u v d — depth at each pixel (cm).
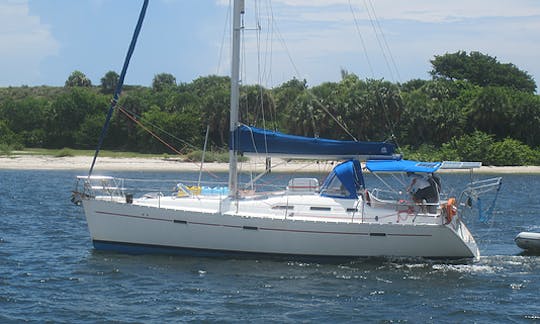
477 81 11275
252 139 2322
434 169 2256
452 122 8156
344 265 2250
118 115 9256
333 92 7475
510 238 2981
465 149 7912
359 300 1895
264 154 2338
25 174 6819
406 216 2277
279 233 2234
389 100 7319
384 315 1770
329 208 2295
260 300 1875
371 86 7400
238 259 2272
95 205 2309
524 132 8644
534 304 1886
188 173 6994
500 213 3928
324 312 1783
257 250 2253
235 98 2333
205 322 1691
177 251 2294
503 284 2081
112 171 7238
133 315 1739
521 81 11388
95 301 1858
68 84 14475
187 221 2259
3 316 1720
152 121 8662
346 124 7281
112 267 2186
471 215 2658
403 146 7738
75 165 7706
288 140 2322
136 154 8619
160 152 8762
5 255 2444
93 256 2314
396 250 2266
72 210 3841
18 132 9944
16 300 1861
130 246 2319
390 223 2241
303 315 1756
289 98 8269
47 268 2222
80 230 3064
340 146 2344
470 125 8612
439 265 2291
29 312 1756
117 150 9162
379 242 2250
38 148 9600
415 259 2288
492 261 2406
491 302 1902
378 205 2302
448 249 2278
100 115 9594
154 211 2275
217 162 7775
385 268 2233
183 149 8488
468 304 1878
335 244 2245
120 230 2308
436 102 8406
